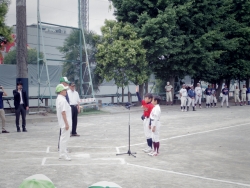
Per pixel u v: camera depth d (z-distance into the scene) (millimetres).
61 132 9656
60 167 8766
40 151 10812
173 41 29188
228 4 33406
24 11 19781
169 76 31516
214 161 9836
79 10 24297
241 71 34344
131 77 26625
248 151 11344
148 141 10781
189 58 29875
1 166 8805
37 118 19125
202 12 30891
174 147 11875
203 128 16562
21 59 19734
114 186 2943
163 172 8461
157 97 10406
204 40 29859
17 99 14906
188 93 26047
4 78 23500
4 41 19422
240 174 8430
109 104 27281
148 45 28203
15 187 7000
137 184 7359
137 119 20234
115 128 16359
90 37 27078
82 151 10953
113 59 25797
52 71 25266
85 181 7520
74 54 24422
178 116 21828
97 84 27797
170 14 27375
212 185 7387
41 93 25094
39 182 2832
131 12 28234
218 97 37594
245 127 17094
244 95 33438
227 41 32781
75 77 24375
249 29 33219
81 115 22203
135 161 9633
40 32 22188
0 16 17844
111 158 9961
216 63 32750
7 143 12156
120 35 27438
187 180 7770
